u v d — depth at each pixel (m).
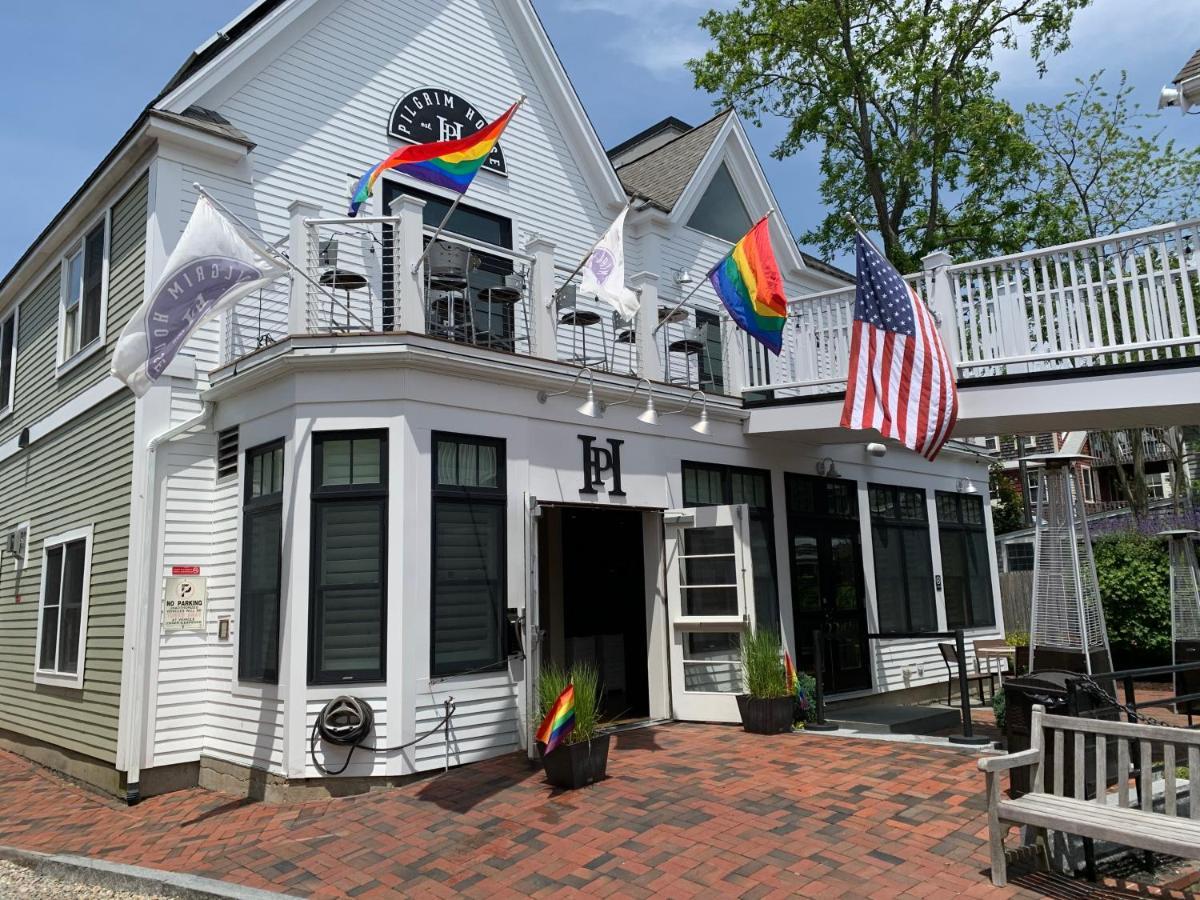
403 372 7.25
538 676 7.48
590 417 8.66
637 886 4.74
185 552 8.19
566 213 11.48
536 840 5.49
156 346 6.63
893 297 7.88
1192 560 10.44
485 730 7.32
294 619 6.95
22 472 12.12
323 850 5.64
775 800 5.89
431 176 7.69
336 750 6.79
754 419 10.23
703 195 13.02
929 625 12.77
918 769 6.40
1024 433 9.02
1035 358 7.87
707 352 11.34
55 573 10.48
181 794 7.72
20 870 6.07
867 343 7.79
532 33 11.35
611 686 10.46
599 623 10.61
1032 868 4.72
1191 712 8.70
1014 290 8.16
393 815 6.16
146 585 7.91
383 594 6.98
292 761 6.80
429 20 10.57
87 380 9.93
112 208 9.66
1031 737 4.96
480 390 7.74
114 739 8.20
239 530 7.87
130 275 8.96
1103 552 14.49
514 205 10.89
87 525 9.50
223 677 7.87
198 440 8.41
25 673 10.98
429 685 7.01
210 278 6.84
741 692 8.55
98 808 7.74
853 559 11.68
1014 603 17.94
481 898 4.77
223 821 6.61
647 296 9.46
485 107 10.93
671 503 9.32
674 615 8.96
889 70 17.45
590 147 11.70
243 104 8.98
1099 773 4.65
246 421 7.94
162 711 7.86
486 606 7.51
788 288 14.17
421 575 7.08
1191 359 7.30
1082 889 4.51
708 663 8.81
